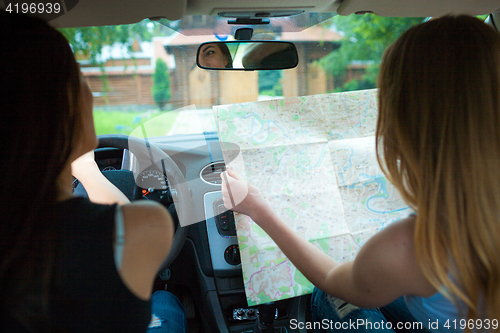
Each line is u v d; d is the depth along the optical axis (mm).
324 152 1537
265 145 1509
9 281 552
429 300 771
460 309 728
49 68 583
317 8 1246
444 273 683
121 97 5051
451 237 671
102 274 589
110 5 1080
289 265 1436
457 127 663
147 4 1078
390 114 738
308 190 1487
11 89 556
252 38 1603
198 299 1719
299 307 1612
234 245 1591
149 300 663
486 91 665
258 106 1548
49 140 579
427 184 687
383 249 721
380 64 793
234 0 1152
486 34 687
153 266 670
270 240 1445
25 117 559
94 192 1213
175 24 1421
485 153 661
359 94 1610
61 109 593
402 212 1504
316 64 6312
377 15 1329
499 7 1322
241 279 1592
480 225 663
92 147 718
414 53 701
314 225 1457
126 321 613
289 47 1593
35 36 585
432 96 680
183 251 1674
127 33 5141
